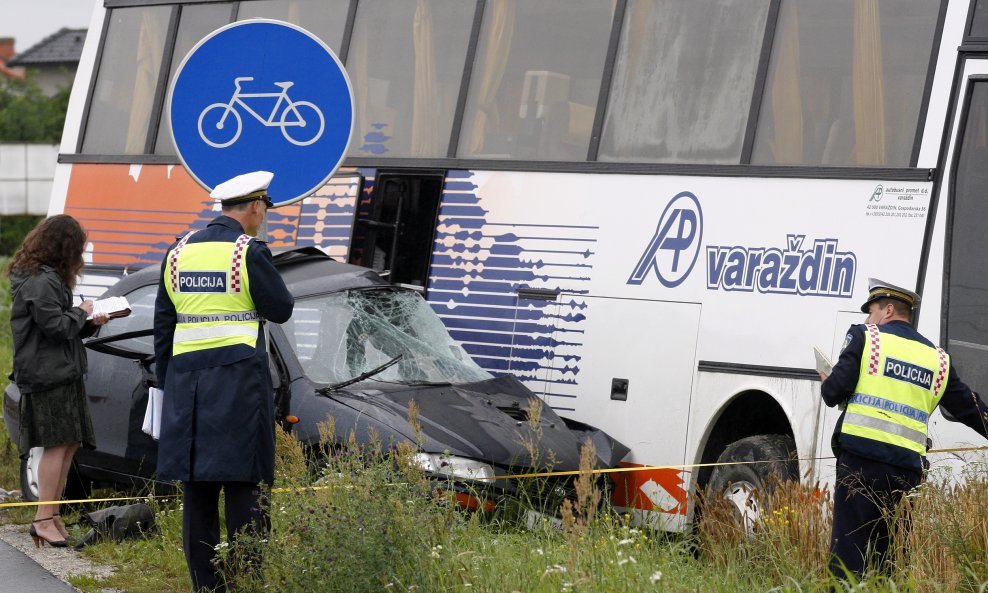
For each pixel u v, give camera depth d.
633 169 12.03
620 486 11.63
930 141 10.45
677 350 11.55
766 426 11.64
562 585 7.67
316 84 11.08
